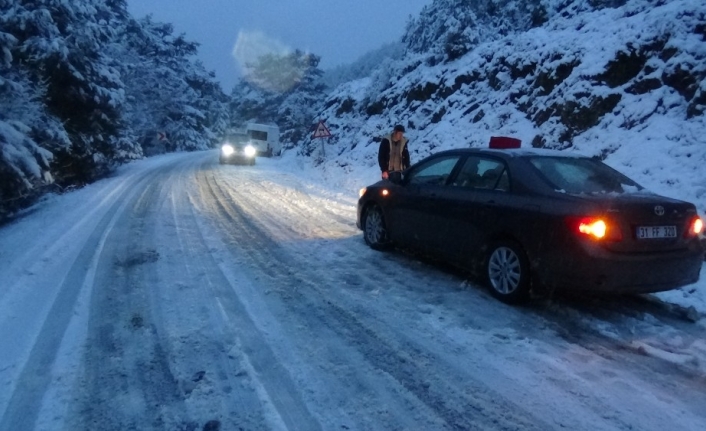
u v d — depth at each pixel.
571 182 5.09
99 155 19.31
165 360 3.91
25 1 15.91
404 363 3.91
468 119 15.83
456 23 20.39
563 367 3.88
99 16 28.61
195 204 11.95
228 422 3.14
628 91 10.88
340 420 3.17
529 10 24.08
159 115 45.50
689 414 3.25
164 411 3.25
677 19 10.80
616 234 4.41
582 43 13.16
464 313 4.93
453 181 6.09
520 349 4.17
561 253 4.61
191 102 52.34
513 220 5.05
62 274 6.05
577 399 3.43
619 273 4.43
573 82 12.20
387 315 4.87
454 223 5.81
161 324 4.59
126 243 7.65
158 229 8.77
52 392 3.45
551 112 12.62
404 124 19.06
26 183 9.74
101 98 18.17
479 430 3.09
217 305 5.07
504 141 6.34
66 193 14.32
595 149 10.34
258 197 13.47
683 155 8.63
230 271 6.25
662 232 4.61
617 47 11.69
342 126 25.20
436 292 5.54
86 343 4.19
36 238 7.95
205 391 3.48
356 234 8.60
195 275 6.06
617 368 3.87
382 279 6.00
